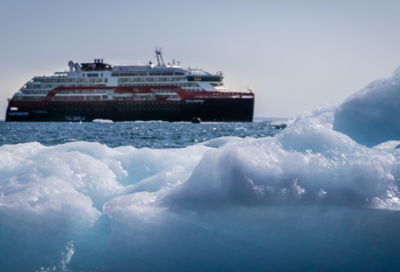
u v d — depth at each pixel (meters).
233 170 2.05
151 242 1.91
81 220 2.09
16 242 1.96
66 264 1.86
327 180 1.99
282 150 2.19
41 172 2.58
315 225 1.84
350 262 1.71
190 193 2.12
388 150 2.21
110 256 1.88
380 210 1.84
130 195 2.22
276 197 1.95
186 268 1.78
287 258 1.78
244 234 1.89
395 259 1.69
